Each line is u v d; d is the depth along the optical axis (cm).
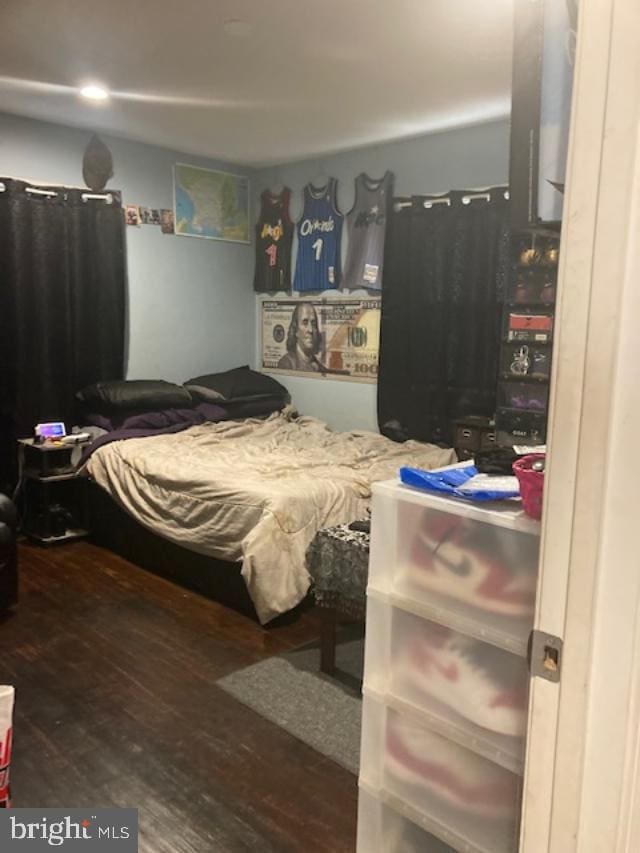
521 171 131
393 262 416
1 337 387
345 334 461
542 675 88
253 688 247
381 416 433
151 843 174
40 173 396
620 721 82
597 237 77
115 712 230
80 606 312
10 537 295
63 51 284
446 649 133
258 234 507
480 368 385
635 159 73
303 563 291
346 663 266
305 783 198
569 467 82
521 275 239
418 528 136
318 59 289
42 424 400
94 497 391
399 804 143
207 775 200
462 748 133
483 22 252
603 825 85
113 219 423
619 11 73
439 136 398
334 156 454
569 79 122
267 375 515
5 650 270
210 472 326
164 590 333
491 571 125
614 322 76
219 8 242
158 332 467
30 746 211
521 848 95
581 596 82
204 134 411
